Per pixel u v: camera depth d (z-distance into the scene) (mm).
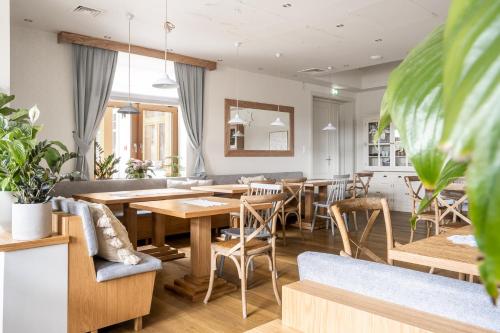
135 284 2674
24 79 5141
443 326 1155
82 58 5539
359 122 9883
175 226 5609
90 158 5852
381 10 4668
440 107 365
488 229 250
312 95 9055
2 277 2223
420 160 370
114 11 4617
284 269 4121
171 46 6043
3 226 2541
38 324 2297
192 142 6777
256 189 4578
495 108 251
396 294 1343
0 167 2371
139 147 7125
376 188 9141
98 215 2590
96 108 5637
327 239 5629
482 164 251
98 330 2686
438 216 3629
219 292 3365
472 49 270
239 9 4602
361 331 1285
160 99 6633
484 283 270
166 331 2689
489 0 279
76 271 2436
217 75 7227
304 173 8883
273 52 6434
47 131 5328
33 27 5164
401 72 423
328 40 5812
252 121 7820
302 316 1461
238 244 2992
